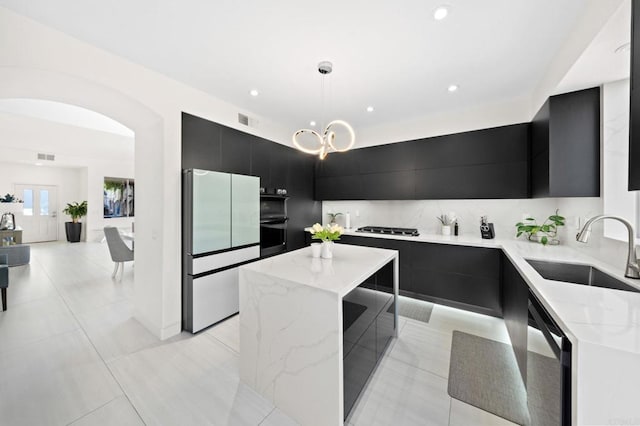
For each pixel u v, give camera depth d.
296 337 1.48
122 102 2.23
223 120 3.03
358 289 1.61
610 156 1.90
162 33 1.82
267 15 1.65
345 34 1.83
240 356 1.79
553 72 2.12
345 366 1.42
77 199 8.48
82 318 2.75
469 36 1.85
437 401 1.62
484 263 2.79
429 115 3.49
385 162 3.72
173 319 2.44
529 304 1.44
